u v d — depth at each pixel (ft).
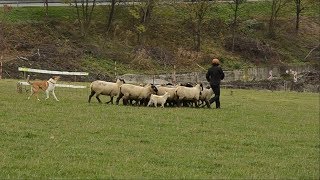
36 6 216.54
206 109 85.20
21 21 196.13
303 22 260.01
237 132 62.13
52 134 53.57
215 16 241.14
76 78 163.02
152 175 39.19
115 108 76.74
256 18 249.34
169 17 230.89
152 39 213.46
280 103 111.14
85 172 39.19
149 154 46.55
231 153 49.44
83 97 93.81
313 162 47.03
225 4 254.68
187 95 85.56
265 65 215.72
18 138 50.57
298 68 217.97
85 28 200.34
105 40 201.57
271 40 236.02
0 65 157.28
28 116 64.49
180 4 238.68
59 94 96.94
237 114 80.64
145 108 79.46
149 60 193.77
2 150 45.09
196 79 190.70
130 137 54.54
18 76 153.99
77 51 184.44
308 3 259.19
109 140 52.11
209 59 207.62
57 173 38.55
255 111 87.66
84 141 50.90
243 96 127.75
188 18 229.86
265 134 62.03
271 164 45.16
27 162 41.16
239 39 227.20
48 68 164.96
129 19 217.15
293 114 87.45
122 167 41.19
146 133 57.41
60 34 195.42
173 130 60.59
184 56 205.98
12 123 58.59
